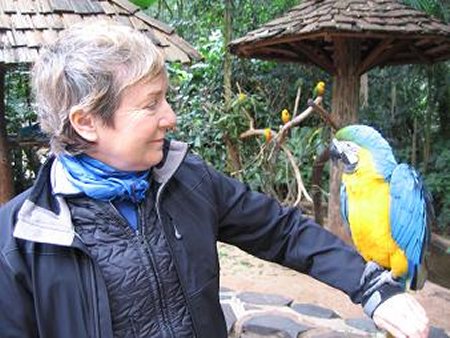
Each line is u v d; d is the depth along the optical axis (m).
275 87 8.56
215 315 1.24
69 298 1.09
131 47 1.09
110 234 1.13
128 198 1.16
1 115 5.43
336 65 5.17
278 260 1.44
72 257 1.10
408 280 1.64
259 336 3.18
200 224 1.25
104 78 1.06
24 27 4.59
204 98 7.27
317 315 3.42
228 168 6.18
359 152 1.60
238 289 4.22
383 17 4.53
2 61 4.38
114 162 1.14
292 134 6.19
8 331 1.10
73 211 1.13
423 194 1.58
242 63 8.37
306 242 1.40
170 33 5.03
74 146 1.13
